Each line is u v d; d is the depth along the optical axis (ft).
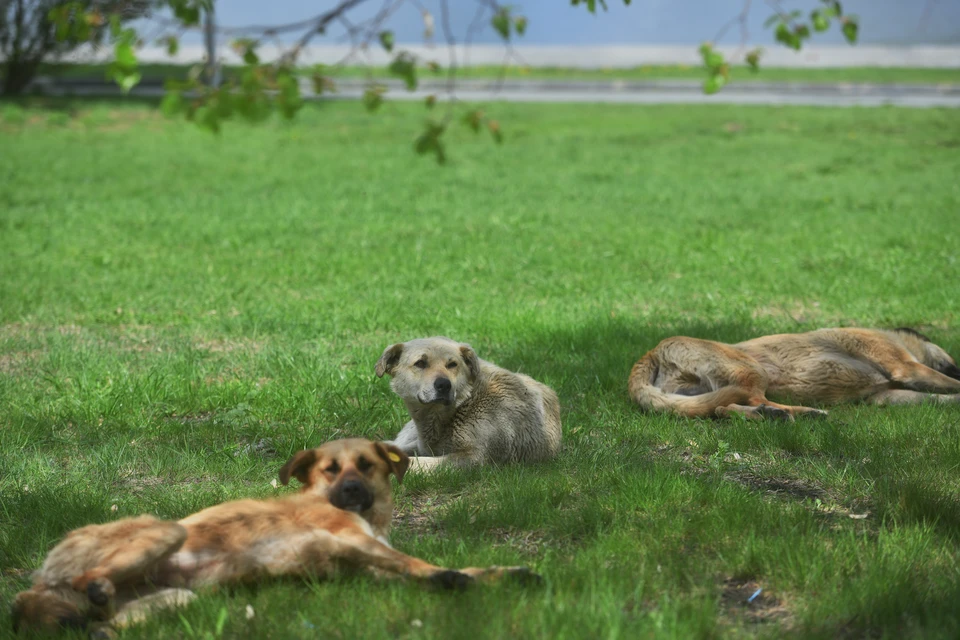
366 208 59.21
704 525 16.43
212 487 19.84
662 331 31.99
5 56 103.50
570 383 26.96
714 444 22.11
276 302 37.83
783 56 147.84
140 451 22.02
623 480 18.76
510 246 48.29
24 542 16.88
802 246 47.50
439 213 58.03
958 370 27.81
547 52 158.71
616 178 70.74
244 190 65.51
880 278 39.96
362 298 38.32
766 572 14.80
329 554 13.79
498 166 76.02
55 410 24.80
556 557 15.35
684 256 45.80
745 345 26.96
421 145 15.44
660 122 97.04
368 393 25.89
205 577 13.75
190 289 40.04
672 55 155.43
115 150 81.82
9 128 90.38
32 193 63.41
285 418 24.48
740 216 56.08
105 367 28.37
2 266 43.75
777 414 23.65
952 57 148.15
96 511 18.02
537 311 35.27
